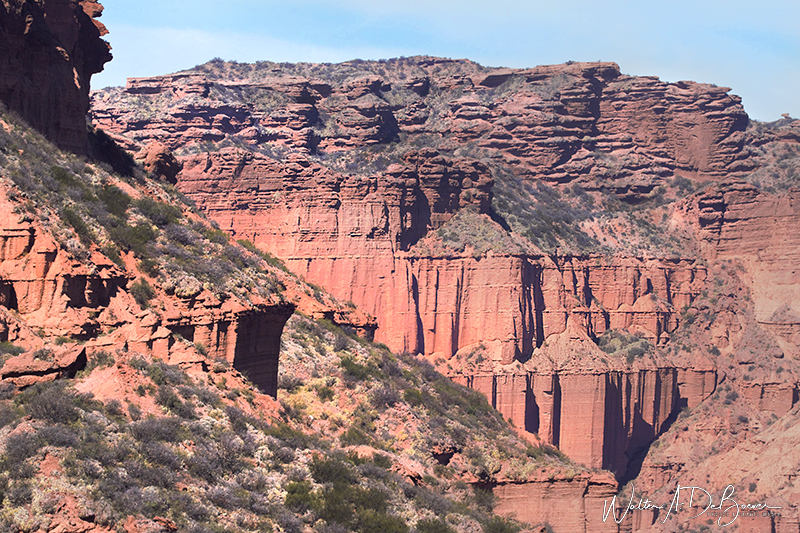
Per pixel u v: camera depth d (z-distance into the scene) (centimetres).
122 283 9412
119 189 11375
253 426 8606
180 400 8212
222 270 10594
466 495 11312
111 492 6594
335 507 7888
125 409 7731
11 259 8631
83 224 9588
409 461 11469
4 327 8256
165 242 10669
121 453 7006
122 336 8806
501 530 9788
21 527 6156
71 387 7762
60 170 10431
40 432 6869
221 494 7188
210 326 9731
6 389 7550
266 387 10512
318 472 8425
